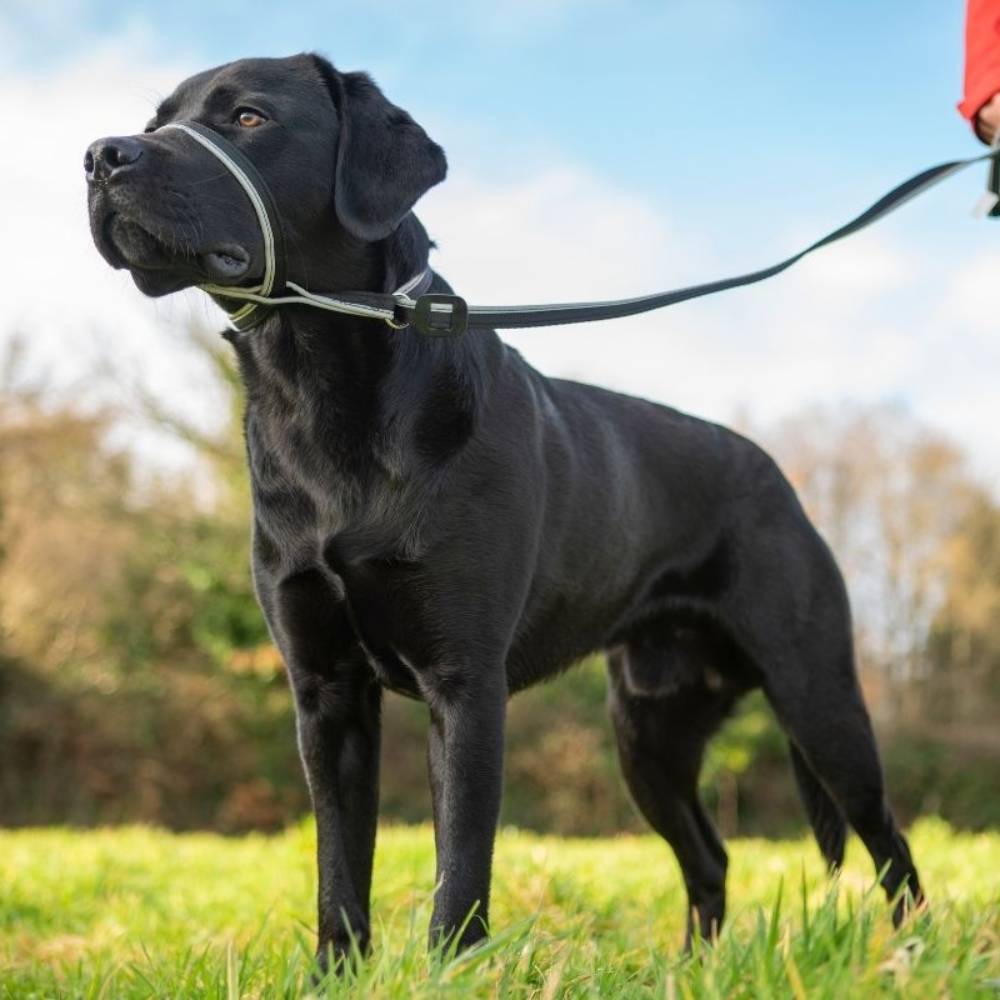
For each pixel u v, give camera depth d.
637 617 3.86
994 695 21.22
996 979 2.16
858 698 4.00
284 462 3.01
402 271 3.05
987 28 2.51
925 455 22.62
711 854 4.17
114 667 17.27
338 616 3.02
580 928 3.41
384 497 2.93
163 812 17.00
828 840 4.07
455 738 2.93
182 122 2.80
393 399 2.93
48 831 10.51
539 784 17.66
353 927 2.97
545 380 3.62
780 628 3.96
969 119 2.61
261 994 2.56
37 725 16.94
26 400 17.94
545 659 3.52
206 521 17.02
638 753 4.19
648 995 2.29
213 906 5.19
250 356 3.05
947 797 19.44
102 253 2.72
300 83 2.92
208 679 17.33
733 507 3.99
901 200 2.78
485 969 2.27
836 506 22.81
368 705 3.13
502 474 3.04
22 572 17.28
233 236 2.73
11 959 3.78
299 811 17.16
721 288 3.03
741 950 2.27
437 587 2.94
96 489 17.80
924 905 2.66
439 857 2.88
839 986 2.02
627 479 3.68
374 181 2.90
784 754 18.38
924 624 21.92
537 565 3.32
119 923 4.71
